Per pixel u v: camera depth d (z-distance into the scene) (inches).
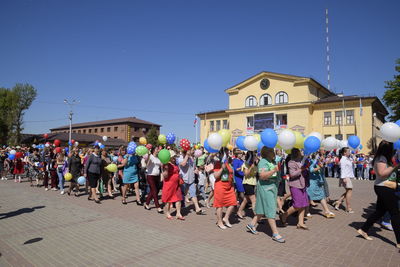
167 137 359.3
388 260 163.0
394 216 185.8
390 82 1147.9
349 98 1323.8
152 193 305.4
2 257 167.5
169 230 226.5
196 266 153.3
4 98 1818.4
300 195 226.8
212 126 1871.3
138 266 153.6
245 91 1660.9
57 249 181.3
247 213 299.7
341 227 238.1
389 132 183.5
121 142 1925.4
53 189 469.4
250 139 263.7
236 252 175.5
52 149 496.1
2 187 498.3
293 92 1486.2
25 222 249.9
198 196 418.9
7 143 1827.0
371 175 760.3
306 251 177.6
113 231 222.4
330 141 297.0
